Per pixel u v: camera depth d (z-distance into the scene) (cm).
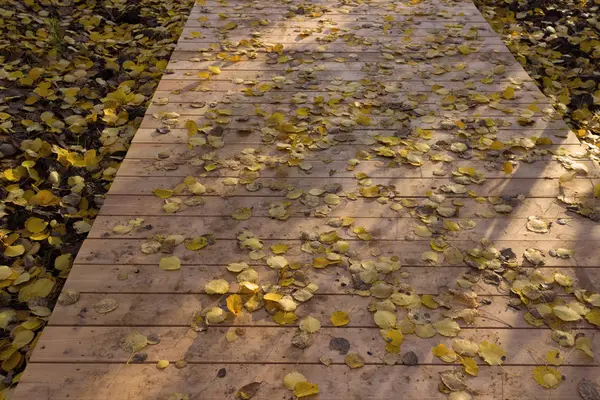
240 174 268
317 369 180
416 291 208
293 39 402
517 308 201
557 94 373
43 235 246
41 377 176
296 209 247
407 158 276
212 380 177
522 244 228
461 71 359
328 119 309
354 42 396
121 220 240
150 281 211
